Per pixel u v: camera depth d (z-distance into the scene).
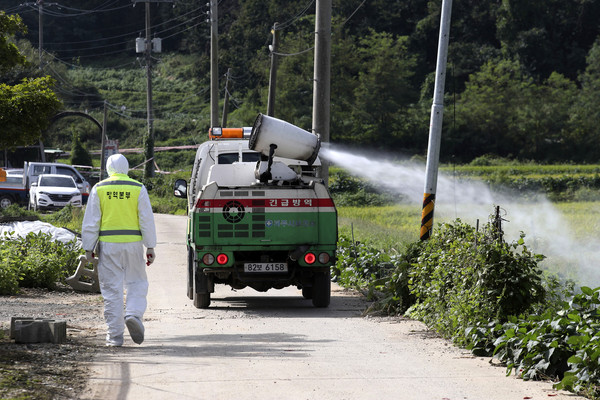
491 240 19.69
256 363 16.25
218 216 25.39
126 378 14.69
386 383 14.44
